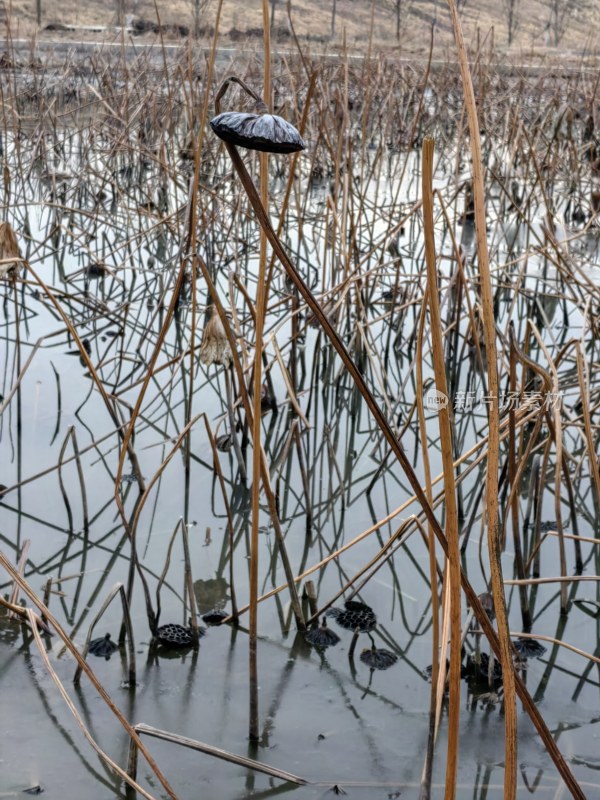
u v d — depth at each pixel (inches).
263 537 138.0
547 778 88.2
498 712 98.7
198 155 86.8
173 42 485.7
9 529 134.2
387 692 101.7
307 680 103.3
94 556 129.0
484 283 46.4
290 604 119.7
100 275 255.4
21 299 227.5
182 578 125.3
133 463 140.4
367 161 276.5
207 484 152.4
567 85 415.8
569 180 307.3
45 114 355.6
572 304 250.4
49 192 307.9
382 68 410.0
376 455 168.4
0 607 113.1
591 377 178.1
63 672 101.3
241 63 401.7
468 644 112.3
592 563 135.3
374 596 124.0
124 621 104.4
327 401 190.2
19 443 159.8
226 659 106.4
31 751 88.9
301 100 321.4
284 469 162.2
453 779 60.5
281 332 214.1
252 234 273.1
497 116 400.8
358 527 143.7
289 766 88.9
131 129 333.1
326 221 199.6
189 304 220.2
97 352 204.2
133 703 97.1
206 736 92.7
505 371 172.2
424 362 201.0
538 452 157.4
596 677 107.4
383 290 250.5
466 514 149.3
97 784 85.1
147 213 237.8
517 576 118.2
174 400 182.2
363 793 85.3
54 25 796.6
